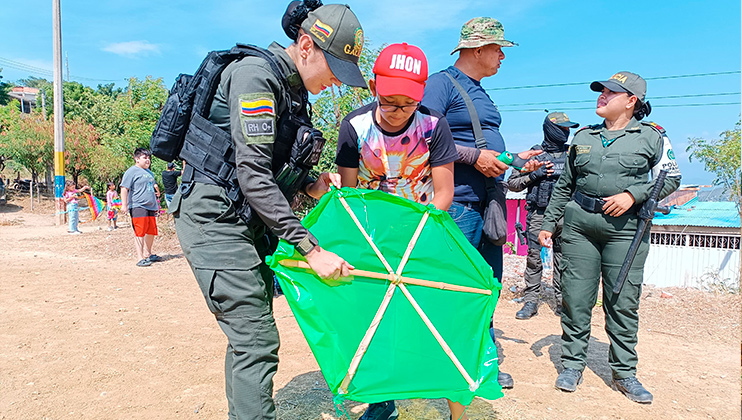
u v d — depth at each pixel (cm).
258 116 207
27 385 338
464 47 333
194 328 482
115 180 2880
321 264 212
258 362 232
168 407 313
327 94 873
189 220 229
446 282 240
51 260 877
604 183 353
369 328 218
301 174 238
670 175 345
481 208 329
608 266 359
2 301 557
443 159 261
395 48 227
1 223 1730
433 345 225
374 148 257
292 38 236
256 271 233
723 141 1180
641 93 354
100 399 322
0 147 2722
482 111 334
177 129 231
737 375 403
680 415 326
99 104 3928
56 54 1675
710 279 747
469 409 321
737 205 955
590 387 370
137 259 906
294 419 299
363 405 321
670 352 462
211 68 226
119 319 503
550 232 404
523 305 632
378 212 241
